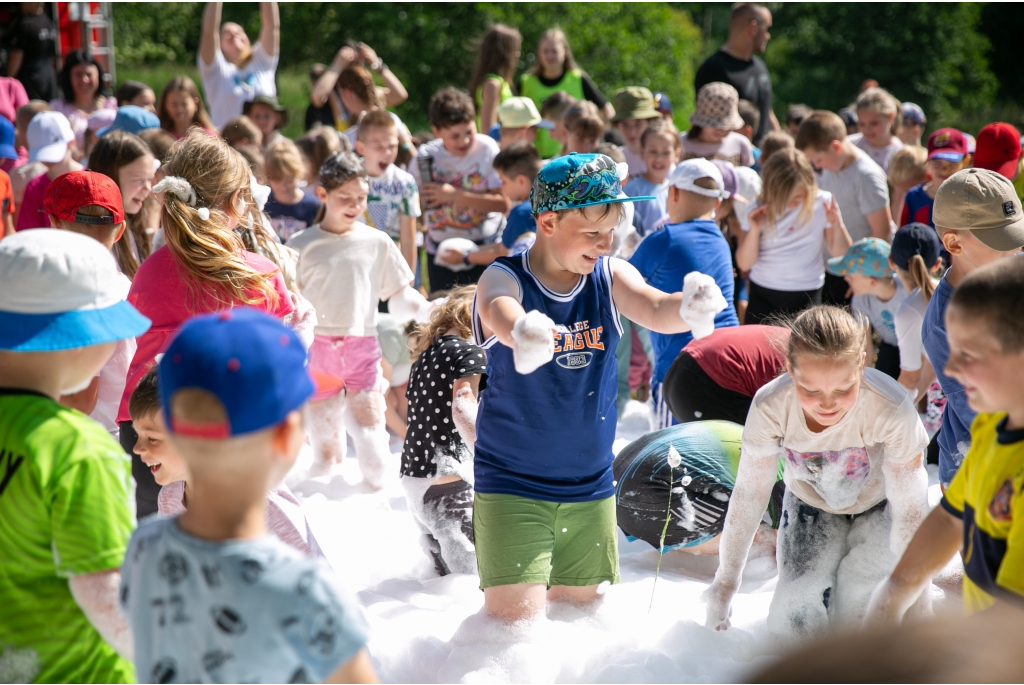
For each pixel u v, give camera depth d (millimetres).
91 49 12586
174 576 1800
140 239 4625
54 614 2057
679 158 8219
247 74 10195
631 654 3318
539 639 3342
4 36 11047
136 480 3594
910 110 10859
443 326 4340
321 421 5457
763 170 6633
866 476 3254
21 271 2166
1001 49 25891
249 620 1746
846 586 3350
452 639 3430
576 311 3328
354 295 5371
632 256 5586
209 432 1706
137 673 1871
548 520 3420
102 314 2248
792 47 26766
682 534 4352
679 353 5145
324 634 1755
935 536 2508
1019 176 6340
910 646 854
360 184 5359
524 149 6699
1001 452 2152
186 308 3598
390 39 21172
